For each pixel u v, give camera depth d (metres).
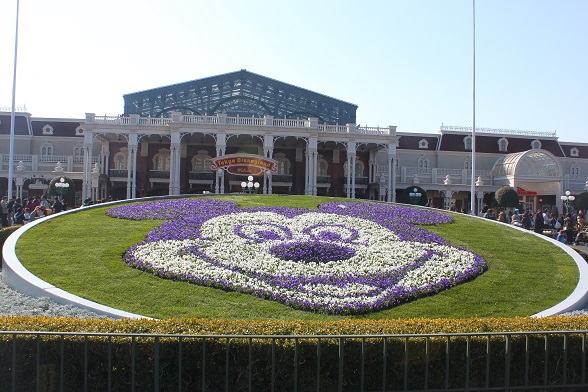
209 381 7.36
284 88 59.66
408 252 17.33
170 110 59.53
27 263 14.91
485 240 20.67
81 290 12.96
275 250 16.56
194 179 55.28
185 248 16.50
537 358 8.01
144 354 7.29
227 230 19.20
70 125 61.00
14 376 6.92
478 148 64.88
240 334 7.64
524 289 14.79
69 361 7.27
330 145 57.34
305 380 7.37
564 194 59.59
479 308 13.05
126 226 19.91
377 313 12.21
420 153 64.25
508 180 59.47
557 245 20.20
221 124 50.81
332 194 58.88
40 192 55.84
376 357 7.51
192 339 7.34
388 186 54.31
